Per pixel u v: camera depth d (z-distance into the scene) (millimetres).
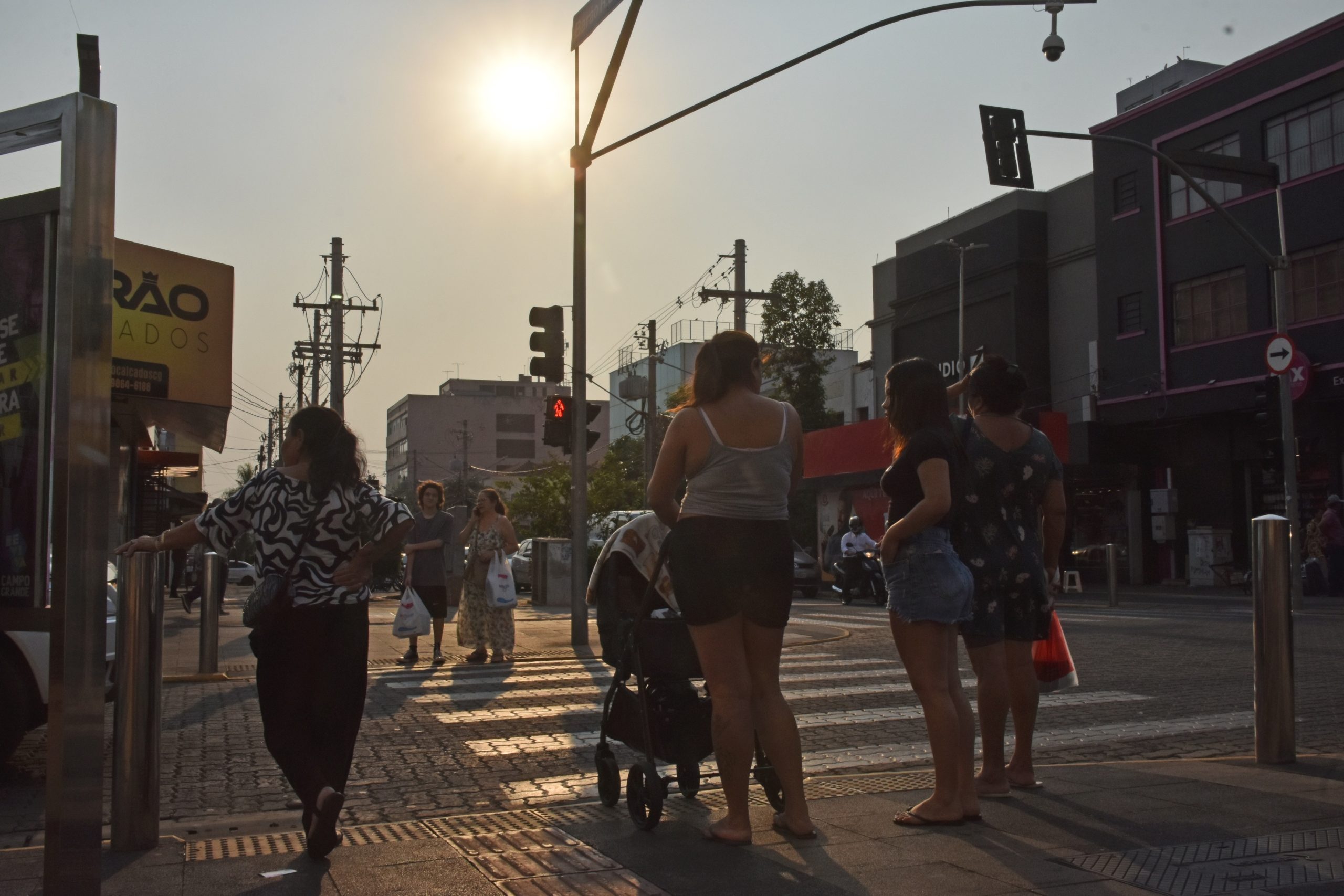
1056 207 35250
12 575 3045
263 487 4035
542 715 7812
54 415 2930
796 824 4145
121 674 4109
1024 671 4996
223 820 4875
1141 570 31047
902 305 40781
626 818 4582
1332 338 25781
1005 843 4016
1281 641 5523
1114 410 31594
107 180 3033
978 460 4863
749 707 4094
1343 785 4980
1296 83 26703
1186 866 3693
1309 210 26469
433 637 12789
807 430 45094
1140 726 7180
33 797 5535
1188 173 17375
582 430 13266
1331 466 26281
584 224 13664
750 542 4039
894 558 4410
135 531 20422
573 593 12867
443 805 5238
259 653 4039
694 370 4242
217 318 17234
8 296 3113
